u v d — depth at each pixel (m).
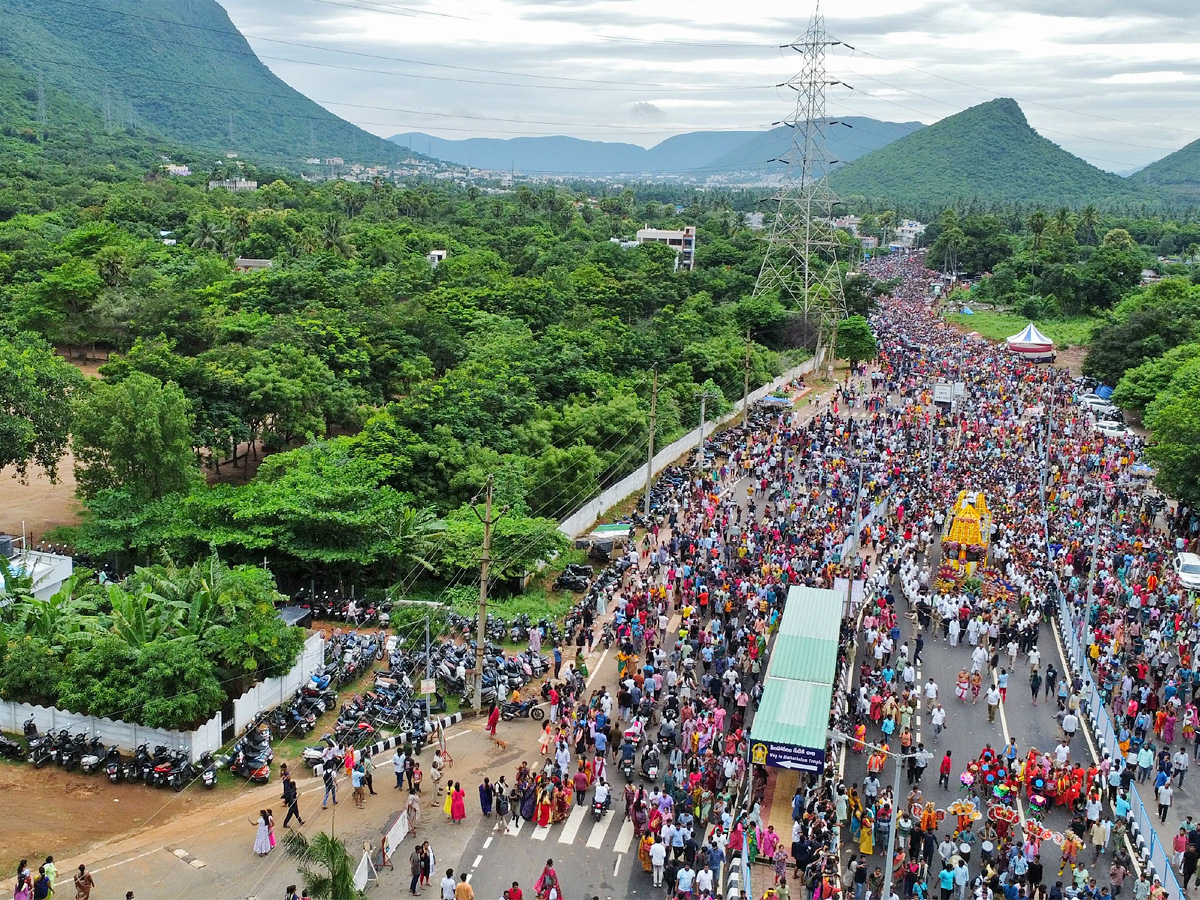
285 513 59.03
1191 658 54.66
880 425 104.00
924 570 65.12
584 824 39.88
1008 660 55.94
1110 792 43.03
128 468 63.94
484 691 48.66
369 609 57.66
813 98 155.25
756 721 39.84
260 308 108.12
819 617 48.31
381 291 120.56
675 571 62.97
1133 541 71.94
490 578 60.94
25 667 42.84
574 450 77.38
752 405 117.00
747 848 36.72
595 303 138.38
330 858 30.23
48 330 112.88
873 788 40.72
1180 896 34.97
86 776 40.88
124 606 45.25
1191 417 78.81
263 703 45.66
